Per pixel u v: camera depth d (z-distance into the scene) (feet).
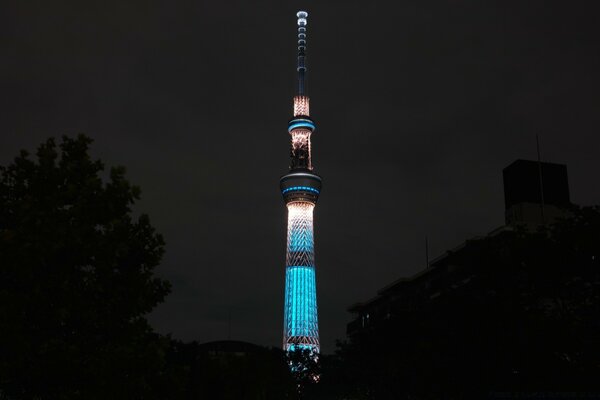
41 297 89.76
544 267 157.07
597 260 156.76
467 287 174.09
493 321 162.30
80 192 97.45
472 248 172.14
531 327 156.76
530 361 158.40
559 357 156.97
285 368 347.97
